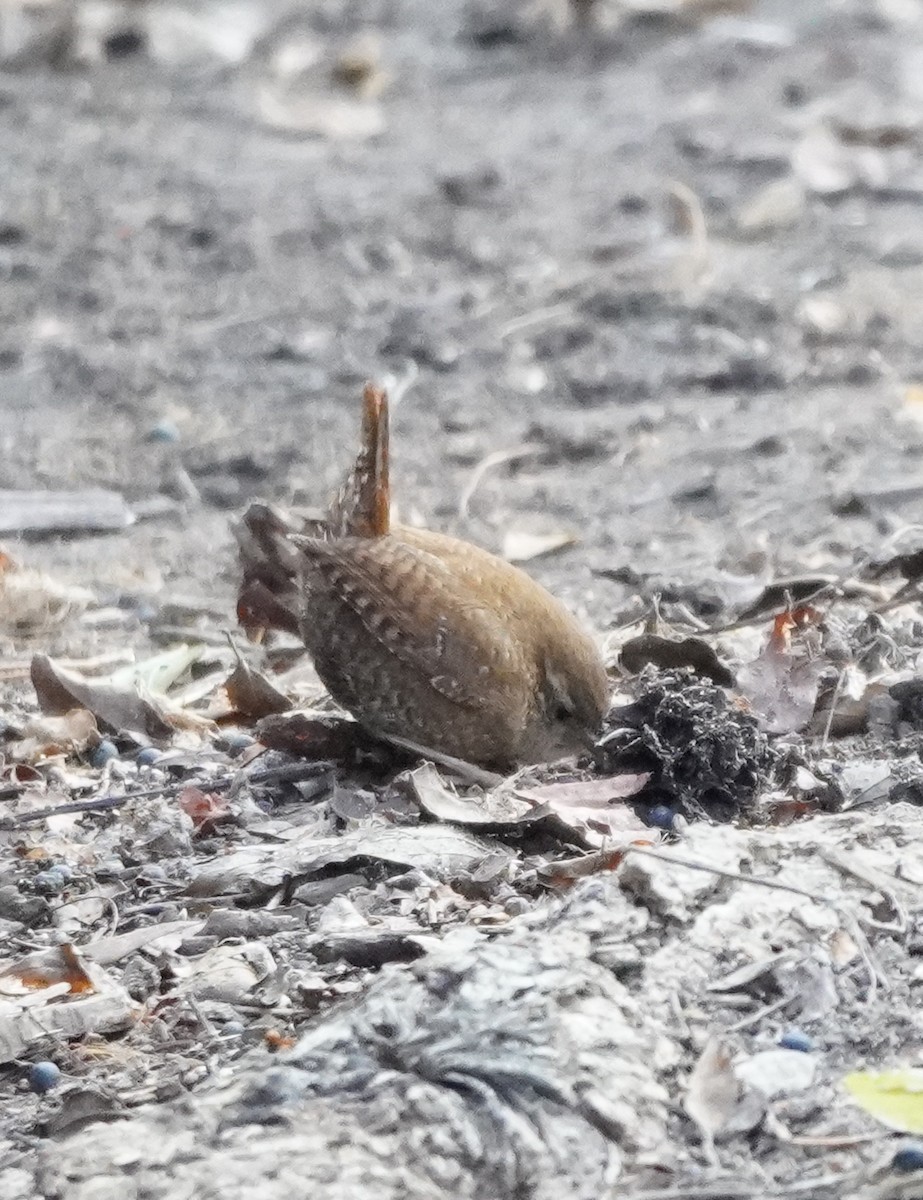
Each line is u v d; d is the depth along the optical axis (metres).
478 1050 7.97
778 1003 8.42
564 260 25.20
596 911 8.86
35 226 26.75
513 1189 7.52
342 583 11.48
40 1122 8.43
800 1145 7.72
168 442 20.02
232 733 12.72
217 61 34.78
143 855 10.93
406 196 27.97
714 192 27.67
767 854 9.32
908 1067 8.11
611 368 21.64
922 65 33.25
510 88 33.38
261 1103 7.86
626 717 11.16
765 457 18.89
